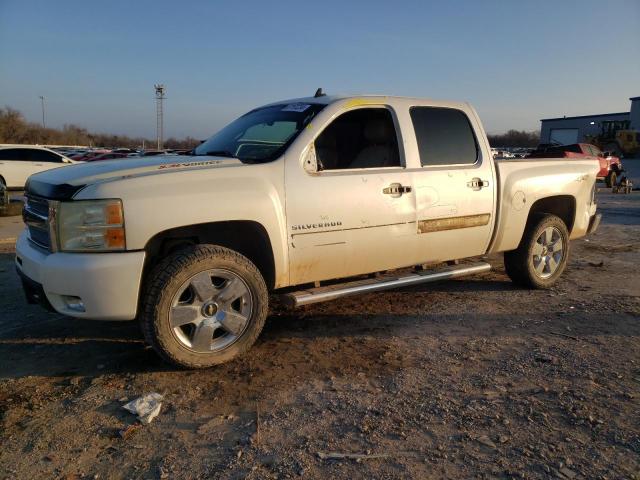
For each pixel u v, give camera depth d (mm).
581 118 62344
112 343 4207
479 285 5887
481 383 3426
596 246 8594
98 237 3293
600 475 2477
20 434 2918
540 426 2896
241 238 4047
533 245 5488
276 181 3840
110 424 3012
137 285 3365
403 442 2775
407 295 5484
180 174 3533
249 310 3783
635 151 43562
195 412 3129
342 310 4996
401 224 4418
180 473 2557
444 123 4840
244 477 2508
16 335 4391
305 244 3982
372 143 4398
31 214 3758
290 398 3281
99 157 30266
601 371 3562
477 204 4891
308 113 4262
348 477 2494
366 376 3564
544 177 5434
